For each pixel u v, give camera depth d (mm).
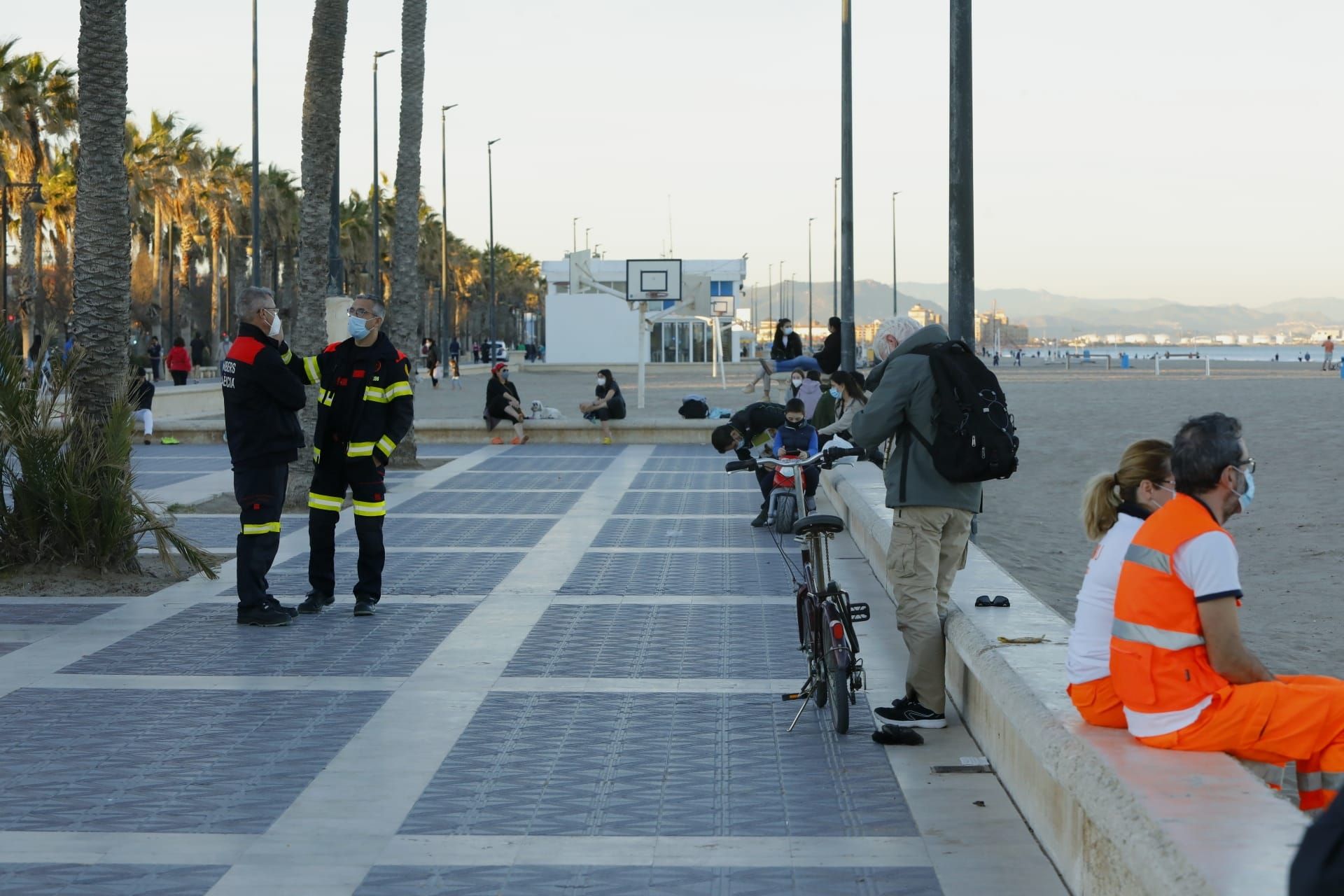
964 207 14305
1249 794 5184
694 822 7090
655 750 8422
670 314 60656
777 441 18422
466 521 19516
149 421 33812
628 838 6855
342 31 21578
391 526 19031
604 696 9750
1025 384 71125
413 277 30172
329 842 6797
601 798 7496
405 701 9609
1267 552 17859
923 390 8625
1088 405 48625
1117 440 34594
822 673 9117
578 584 14422
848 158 33812
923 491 8711
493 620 12508
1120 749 5922
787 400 18484
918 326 8906
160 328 92375
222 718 9125
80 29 14578
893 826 7031
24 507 14008
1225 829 4762
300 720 9078
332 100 21609
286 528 18734
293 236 106875
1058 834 6371
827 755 8312
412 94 30016
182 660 10867
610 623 12383
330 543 12945
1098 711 6359
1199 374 88688
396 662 10836
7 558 14023
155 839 6836
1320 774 5941
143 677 10289
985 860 6531
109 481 14219
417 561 15961
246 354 12164
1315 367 113125
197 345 80625
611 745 8547
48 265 98750
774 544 17281
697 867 6453
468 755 8305
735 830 6984
